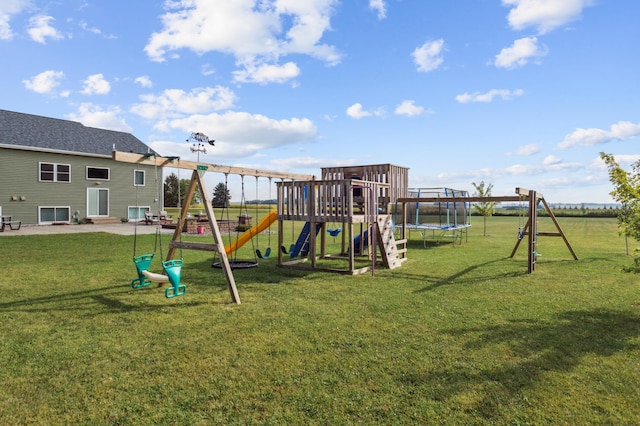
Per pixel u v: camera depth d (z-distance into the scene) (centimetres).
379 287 703
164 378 323
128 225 2144
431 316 507
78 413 269
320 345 399
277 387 306
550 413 265
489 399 285
